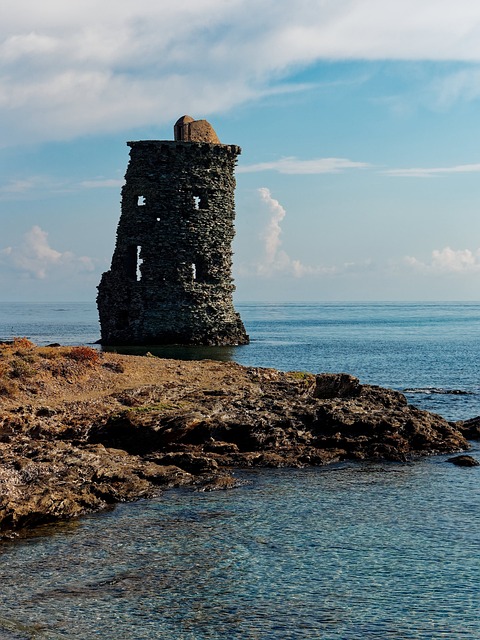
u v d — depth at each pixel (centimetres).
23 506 2464
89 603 1919
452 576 2100
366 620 1850
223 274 8756
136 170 8450
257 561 2203
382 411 3806
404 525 2519
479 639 1767
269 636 1772
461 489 2944
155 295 8425
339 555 2250
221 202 8700
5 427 3459
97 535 2403
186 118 8969
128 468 3016
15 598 1941
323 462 3350
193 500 2789
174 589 2008
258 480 3070
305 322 19675
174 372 4522
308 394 4147
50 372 4141
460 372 6988
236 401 3772
